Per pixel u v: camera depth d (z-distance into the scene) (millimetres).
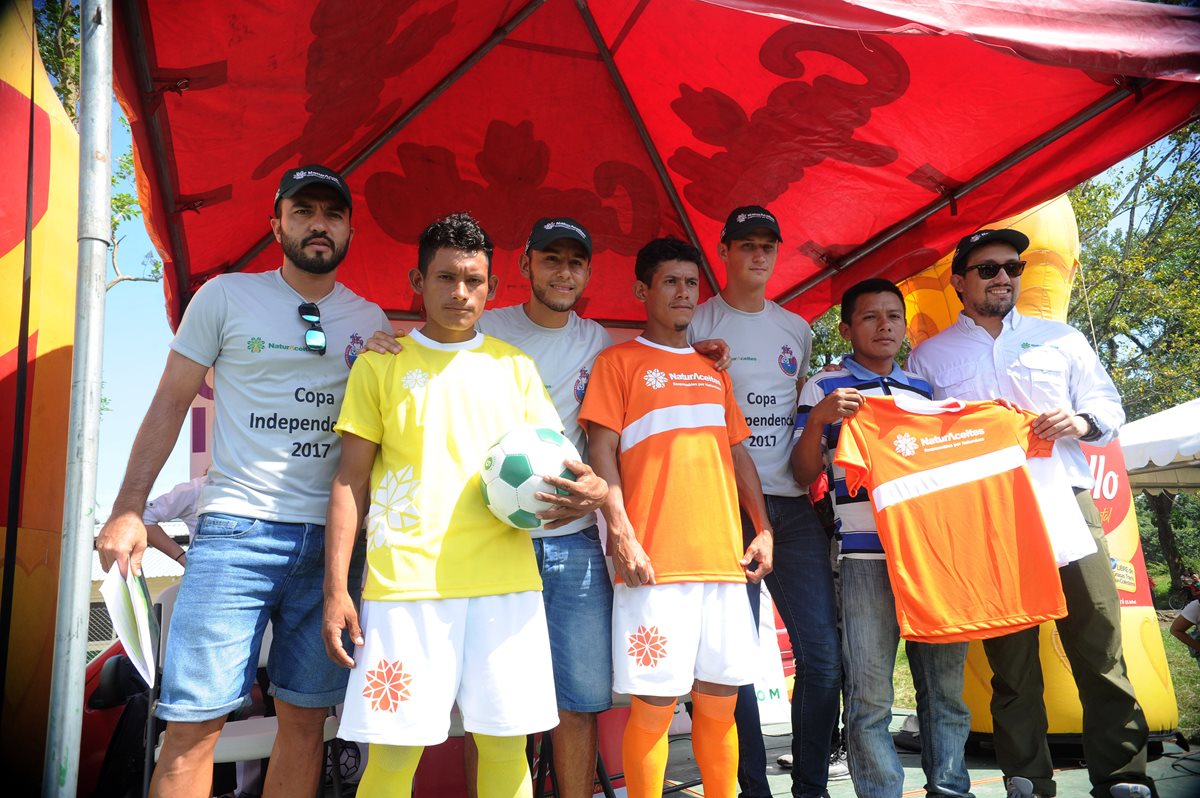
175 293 4062
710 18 3572
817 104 3855
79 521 1910
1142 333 16953
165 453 2277
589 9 3859
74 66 6973
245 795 3385
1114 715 2986
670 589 2531
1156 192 15750
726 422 2896
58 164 3479
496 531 2193
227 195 3732
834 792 3783
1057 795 3516
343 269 4910
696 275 2902
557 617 2584
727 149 4426
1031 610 2762
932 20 2398
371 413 2256
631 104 4445
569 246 2818
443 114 4277
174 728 2143
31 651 3105
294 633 2355
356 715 1987
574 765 2539
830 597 3098
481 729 2043
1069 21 2715
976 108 3582
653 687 2463
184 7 2527
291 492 2344
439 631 2039
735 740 2623
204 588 2215
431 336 2402
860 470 2875
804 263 5031
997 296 3330
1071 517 2959
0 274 3055
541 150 4617
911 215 4445
